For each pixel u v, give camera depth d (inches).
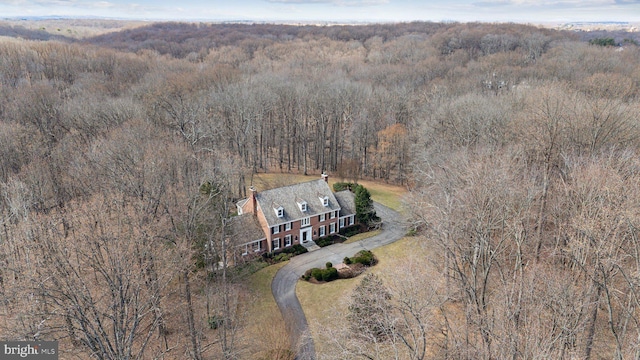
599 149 1676.9
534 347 880.3
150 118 2684.5
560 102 1830.7
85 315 948.6
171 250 1414.9
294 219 2006.6
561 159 1745.8
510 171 1567.4
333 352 1278.3
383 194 2696.9
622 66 3425.2
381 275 1689.2
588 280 1184.8
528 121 1931.6
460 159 1663.4
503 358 895.1
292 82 3575.3
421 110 3065.9
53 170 1985.7
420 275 1304.1
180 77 3444.9
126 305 1066.7
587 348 1052.5
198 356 1235.2
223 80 3570.4
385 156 2925.7
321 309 1550.2
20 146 2135.8
